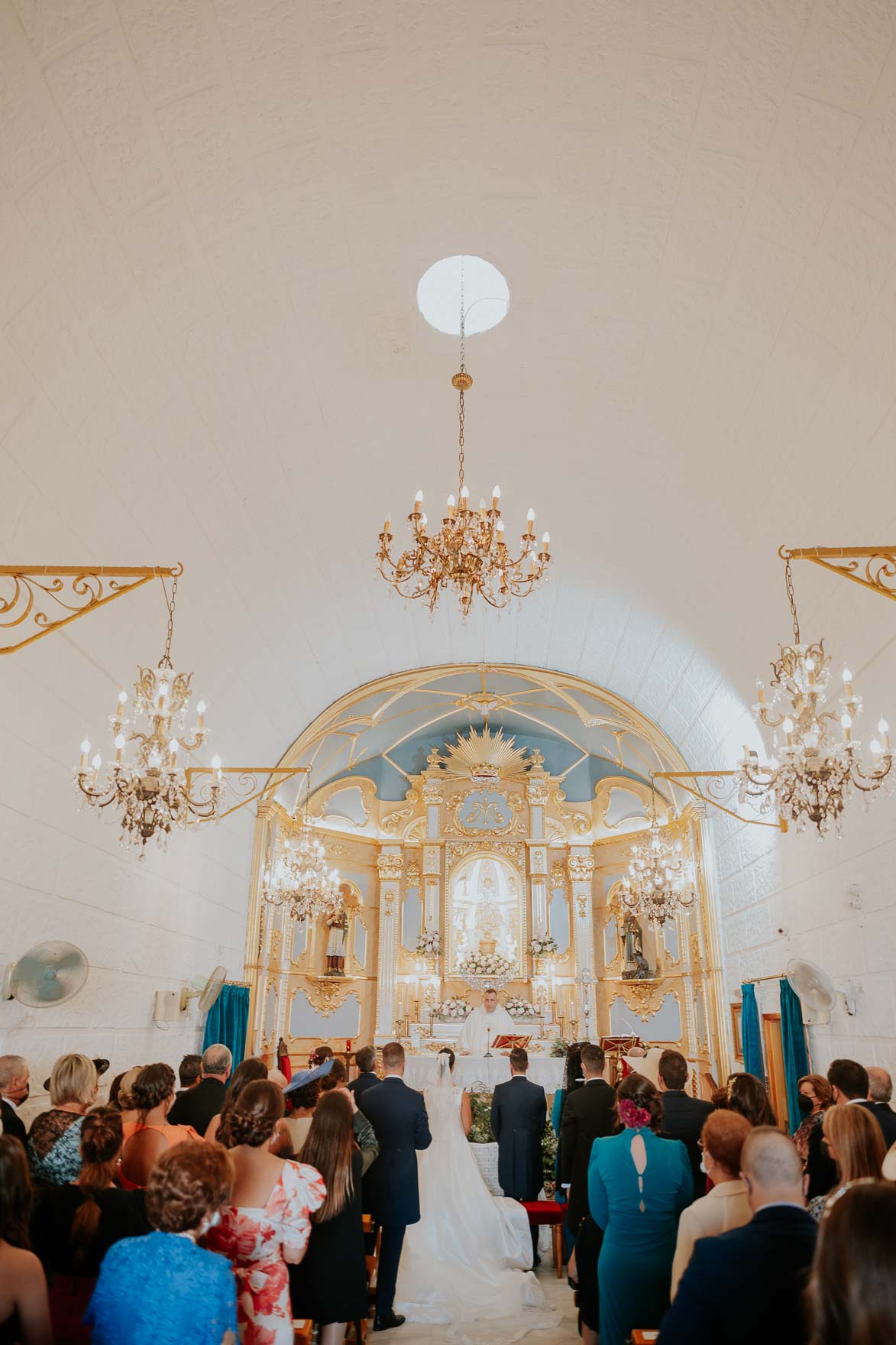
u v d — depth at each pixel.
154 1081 4.81
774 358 6.92
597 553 11.06
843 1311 1.71
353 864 18.20
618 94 5.70
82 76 5.04
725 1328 2.54
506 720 18.53
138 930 9.62
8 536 6.66
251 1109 3.76
